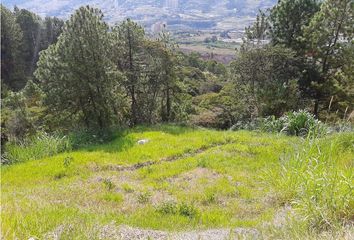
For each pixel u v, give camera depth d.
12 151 15.98
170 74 21.19
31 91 30.31
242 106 22.81
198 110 25.97
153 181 10.66
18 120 24.34
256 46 22.05
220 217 7.52
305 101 22.25
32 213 6.30
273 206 7.66
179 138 15.98
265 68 21.78
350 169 6.57
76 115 19.81
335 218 4.87
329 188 5.66
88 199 8.91
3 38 51.97
